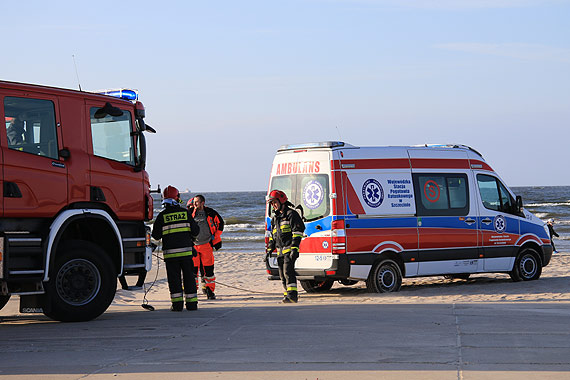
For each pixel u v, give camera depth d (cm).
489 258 1463
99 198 999
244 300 1348
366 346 724
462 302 1165
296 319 939
